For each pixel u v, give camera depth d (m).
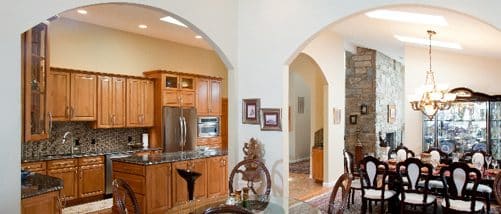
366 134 9.98
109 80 6.79
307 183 7.87
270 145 5.21
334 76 7.82
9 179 2.97
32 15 3.17
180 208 3.60
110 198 6.49
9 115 2.99
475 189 4.55
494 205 5.63
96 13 5.97
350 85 10.26
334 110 7.78
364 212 5.49
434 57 7.69
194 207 3.57
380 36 7.29
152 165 5.05
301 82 11.84
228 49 5.33
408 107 7.91
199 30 4.90
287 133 5.17
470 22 4.54
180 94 7.77
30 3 3.16
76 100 6.28
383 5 4.28
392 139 10.94
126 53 7.43
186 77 7.91
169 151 7.40
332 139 7.70
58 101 6.04
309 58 7.12
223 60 5.39
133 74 7.56
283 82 5.12
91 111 6.50
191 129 7.89
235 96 5.49
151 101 7.54
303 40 4.95
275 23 5.18
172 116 7.50
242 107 5.46
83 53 6.70
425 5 3.97
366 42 8.66
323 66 7.43
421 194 5.17
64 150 6.49
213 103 8.59
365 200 5.52
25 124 3.28
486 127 6.88
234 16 5.46
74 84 6.26
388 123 10.66
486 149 6.86
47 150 6.25
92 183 6.25
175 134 7.54
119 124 6.93
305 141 12.08
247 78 5.42
